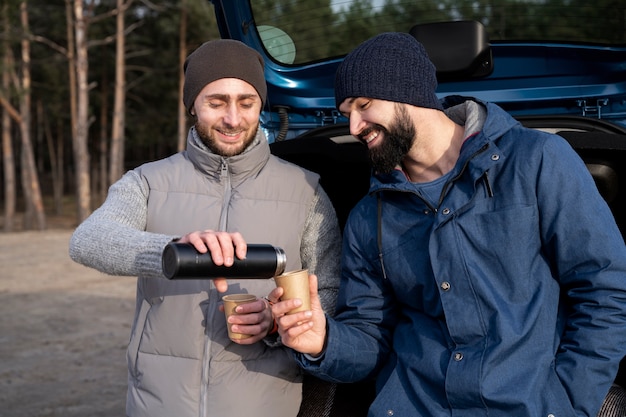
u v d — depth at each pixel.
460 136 2.07
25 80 25.97
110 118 36.66
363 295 2.17
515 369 1.83
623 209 2.38
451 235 1.93
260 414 2.12
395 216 2.08
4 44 23.62
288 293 1.93
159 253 1.96
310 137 2.68
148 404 2.14
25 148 26.05
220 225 2.20
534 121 2.61
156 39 32.59
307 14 3.26
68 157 49.28
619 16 2.86
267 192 2.25
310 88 3.34
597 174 2.23
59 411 5.15
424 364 1.96
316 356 2.05
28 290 10.71
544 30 3.01
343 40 3.34
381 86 1.96
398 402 1.99
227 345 2.12
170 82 33.09
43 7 31.27
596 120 2.56
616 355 1.83
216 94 2.18
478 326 1.88
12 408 5.24
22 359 6.65
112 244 2.04
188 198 2.24
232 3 3.15
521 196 1.89
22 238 19.97
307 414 2.29
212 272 1.83
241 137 2.23
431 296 2.00
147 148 47.81
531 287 1.89
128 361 2.22
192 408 2.10
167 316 2.14
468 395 1.83
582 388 1.83
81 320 8.38
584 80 3.01
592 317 1.85
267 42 3.32
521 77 3.08
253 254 1.88
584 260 1.86
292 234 2.25
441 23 2.85
